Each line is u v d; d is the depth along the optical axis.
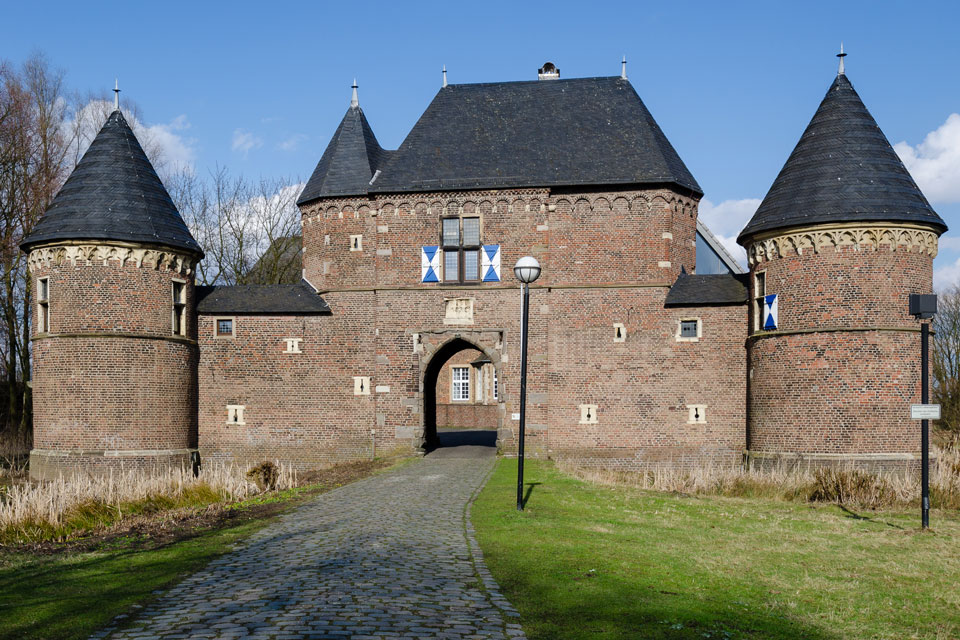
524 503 16.97
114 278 26.48
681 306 28.36
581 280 28.83
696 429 28.06
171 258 27.48
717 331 28.11
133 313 26.69
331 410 29.41
